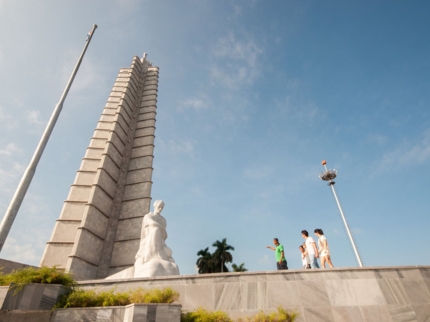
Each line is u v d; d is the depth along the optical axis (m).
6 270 13.64
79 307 7.39
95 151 30.86
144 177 30.34
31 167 10.92
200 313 7.71
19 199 10.12
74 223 24.64
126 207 28.12
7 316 6.76
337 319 9.01
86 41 15.89
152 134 34.75
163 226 14.49
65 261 22.30
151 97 40.31
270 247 14.20
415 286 9.63
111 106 36.19
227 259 56.31
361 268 9.94
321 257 12.11
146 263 12.40
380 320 8.97
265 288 9.61
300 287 9.60
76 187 27.31
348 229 21.31
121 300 7.49
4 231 9.39
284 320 8.41
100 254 24.27
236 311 9.24
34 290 7.38
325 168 25.00
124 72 42.72
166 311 6.91
